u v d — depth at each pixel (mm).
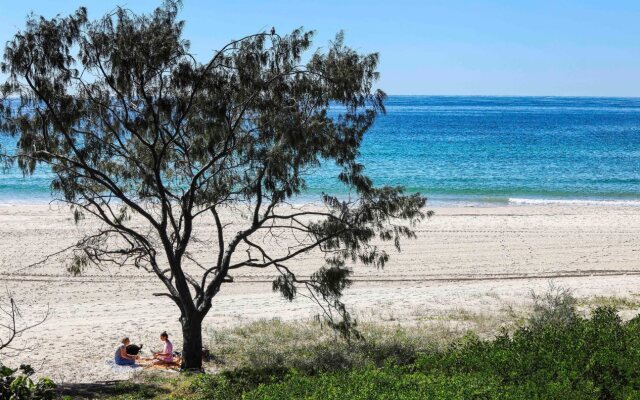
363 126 17578
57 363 18922
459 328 21672
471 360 12578
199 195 18406
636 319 15438
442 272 30578
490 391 10773
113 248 32562
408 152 88375
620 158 82312
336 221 18250
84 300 25984
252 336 21359
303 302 26047
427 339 19938
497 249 34500
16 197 49250
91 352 20062
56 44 15359
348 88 17031
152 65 15633
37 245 33219
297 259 32000
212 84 16344
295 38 16859
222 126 16875
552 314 19719
